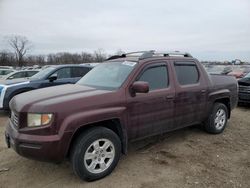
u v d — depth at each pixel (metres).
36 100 3.50
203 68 5.44
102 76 4.52
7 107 7.78
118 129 3.94
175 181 3.63
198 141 5.25
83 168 3.47
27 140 3.29
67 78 8.97
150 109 4.24
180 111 4.76
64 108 3.36
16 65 64.81
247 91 8.59
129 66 4.32
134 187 3.48
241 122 6.90
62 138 3.29
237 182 3.61
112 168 3.79
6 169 3.99
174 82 4.68
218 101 5.90
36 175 3.81
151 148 4.86
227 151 4.73
